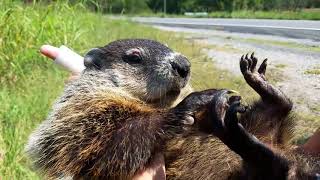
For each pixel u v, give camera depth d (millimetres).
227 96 291
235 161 325
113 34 1309
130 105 344
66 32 890
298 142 373
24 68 796
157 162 323
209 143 337
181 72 368
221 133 286
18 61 787
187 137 338
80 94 371
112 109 343
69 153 342
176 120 316
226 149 332
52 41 848
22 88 737
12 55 785
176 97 375
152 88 373
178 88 370
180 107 316
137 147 319
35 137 375
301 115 465
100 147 330
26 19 844
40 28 851
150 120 324
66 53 395
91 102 354
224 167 328
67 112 361
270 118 343
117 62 386
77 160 336
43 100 645
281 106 340
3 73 771
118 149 323
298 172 284
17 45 805
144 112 339
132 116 337
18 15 846
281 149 311
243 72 343
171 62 369
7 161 483
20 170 478
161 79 368
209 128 301
